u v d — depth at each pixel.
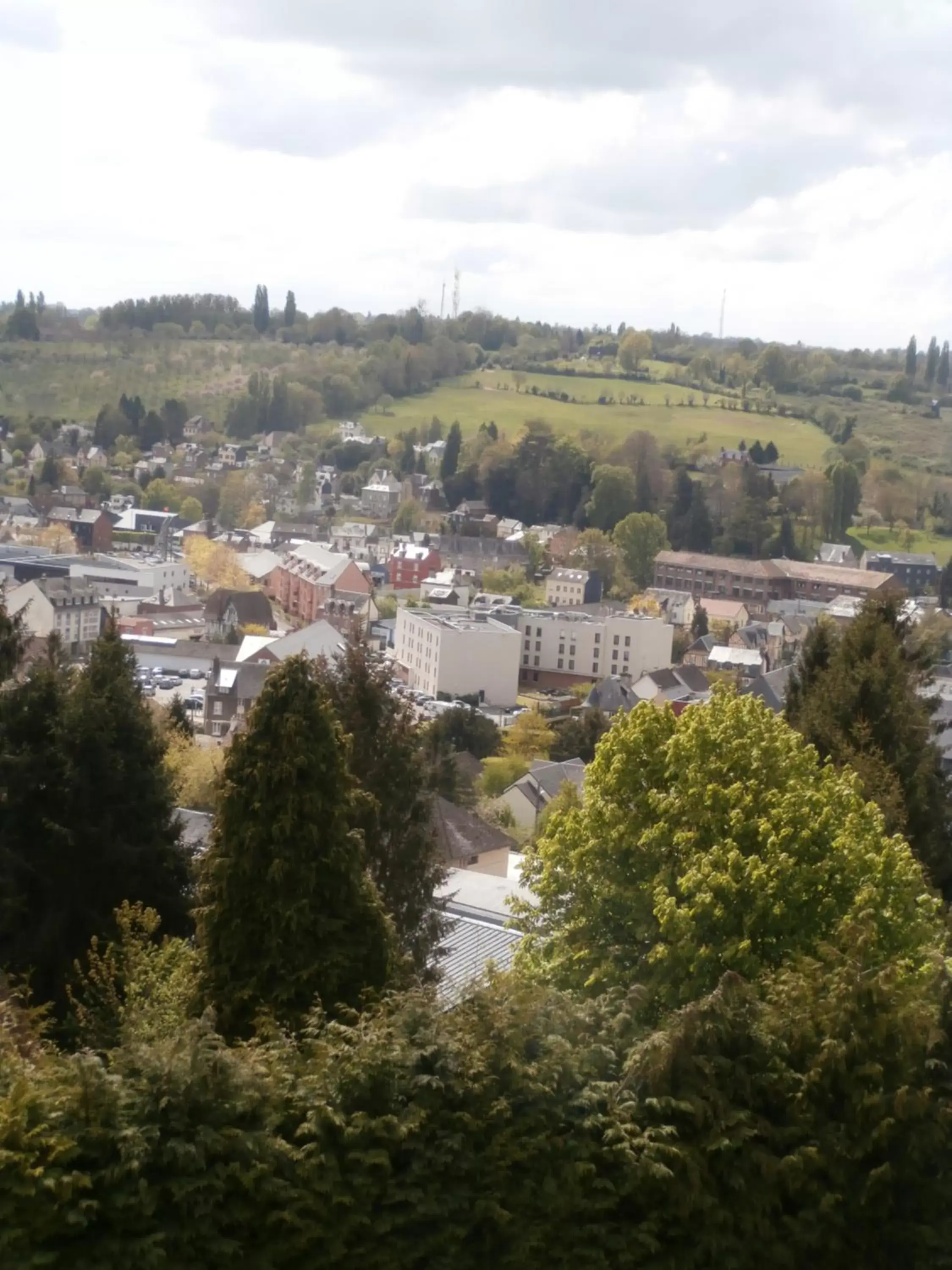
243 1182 21.56
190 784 71.00
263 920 28.50
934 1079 25.28
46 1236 20.48
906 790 48.75
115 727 39.06
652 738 37.03
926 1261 24.88
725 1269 24.16
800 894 32.84
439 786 76.06
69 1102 21.17
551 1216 23.56
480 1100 23.45
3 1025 23.88
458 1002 26.81
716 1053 24.73
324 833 28.78
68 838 37.47
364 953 29.08
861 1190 24.86
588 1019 25.28
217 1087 21.92
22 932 37.28
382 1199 22.69
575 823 36.66
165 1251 20.95
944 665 145.75
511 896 40.16
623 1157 23.70
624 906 35.56
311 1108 22.52
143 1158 20.91
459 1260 23.19
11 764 37.69
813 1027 25.39
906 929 33.91
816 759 38.16
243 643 171.75
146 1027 23.70
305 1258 22.36
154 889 39.47
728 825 34.59
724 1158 24.34
